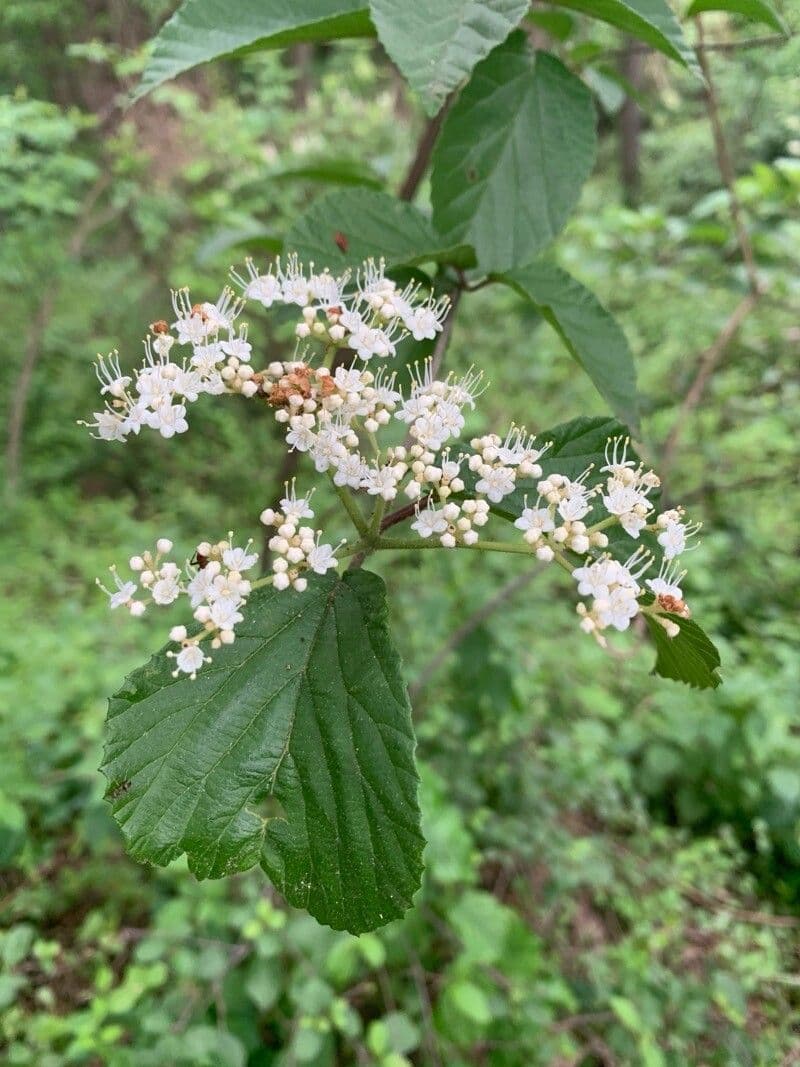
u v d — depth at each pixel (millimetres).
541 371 657
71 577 774
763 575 676
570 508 171
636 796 538
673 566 175
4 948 363
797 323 593
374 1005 431
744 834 552
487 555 589
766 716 508
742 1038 435
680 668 190
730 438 659
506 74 213
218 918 385
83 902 457
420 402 178
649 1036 386
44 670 494
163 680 160
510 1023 401
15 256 764
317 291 187
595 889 503
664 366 684
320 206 230
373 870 148
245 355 175
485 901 413
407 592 559
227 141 772
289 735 157
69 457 968
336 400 173
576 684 580
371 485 173
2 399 945
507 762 533
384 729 154
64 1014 410
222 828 152
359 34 200
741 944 471
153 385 170
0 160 558
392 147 861
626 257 552
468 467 190
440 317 217
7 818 375
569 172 215
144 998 391
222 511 877
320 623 167
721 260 530
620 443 198
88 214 843
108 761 154
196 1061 336
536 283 237
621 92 364
